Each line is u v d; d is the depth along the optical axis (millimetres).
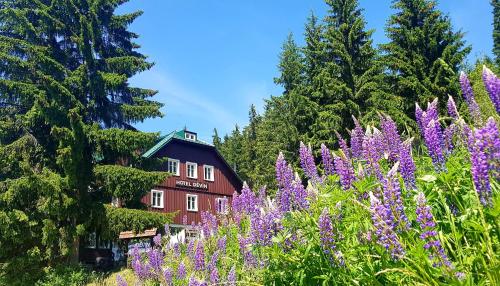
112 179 24516
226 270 6695
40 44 26547
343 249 3748
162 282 8734
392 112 26109
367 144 4324
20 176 25000
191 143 42000
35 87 24250
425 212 2939
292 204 4910
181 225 39219
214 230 9195
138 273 9500
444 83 27609
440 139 4203
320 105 34406
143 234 24703
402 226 2998
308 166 5820
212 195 42844
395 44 30781
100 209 23938
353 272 3551
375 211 3074
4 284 22422
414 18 30828
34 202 24078
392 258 3209
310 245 3992
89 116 26766
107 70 28125
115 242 25641
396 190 3057
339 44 32906
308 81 37906
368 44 32594
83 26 26172
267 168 44375
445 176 3469
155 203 38750
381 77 30844
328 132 30391
